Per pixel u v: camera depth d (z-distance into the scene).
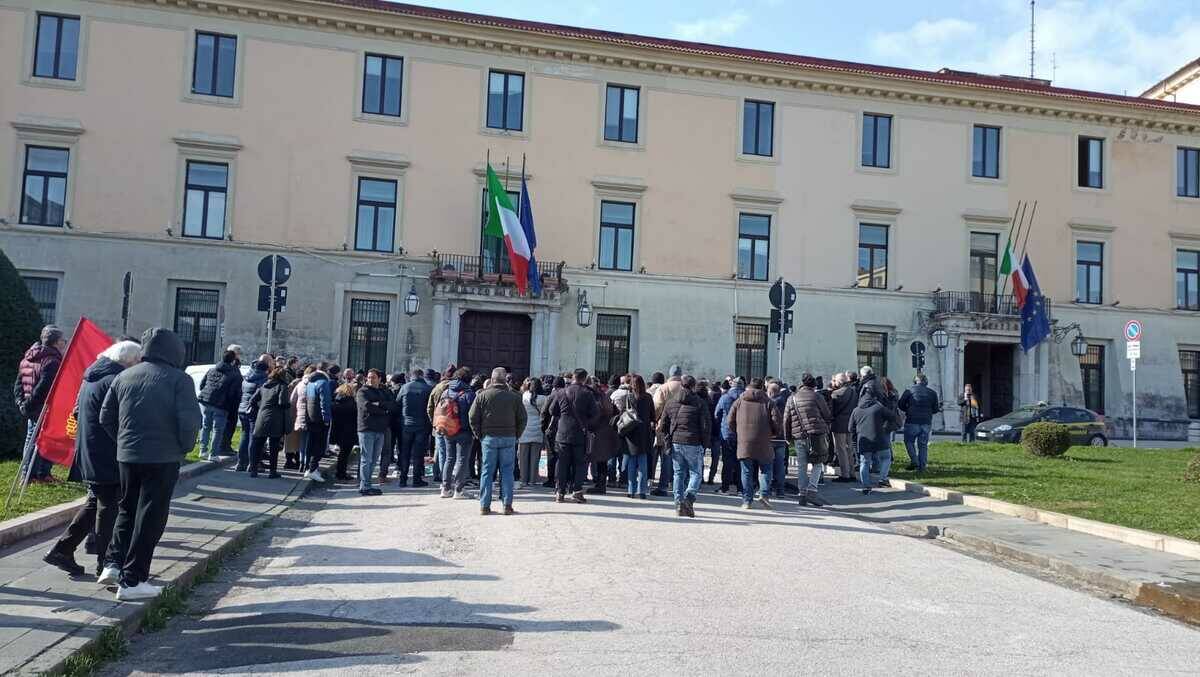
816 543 10.45
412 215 30.59
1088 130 36.69
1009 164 35.72
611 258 32.25
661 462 14.67
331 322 29.67
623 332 32.25
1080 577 9.20
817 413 14.27
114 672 5.49
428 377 15.73
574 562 8.80
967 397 28.75
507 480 11.89
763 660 5.78
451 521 11.23
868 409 15.45
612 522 11.38
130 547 6.64
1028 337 32.97
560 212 31.69
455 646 6.00
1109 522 11.41
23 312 13.79
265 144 29.70
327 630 6.40
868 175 34.41
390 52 30.72
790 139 33.84
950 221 35.00
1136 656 6.25
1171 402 36.34
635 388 14.14
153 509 6.66
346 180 30.17
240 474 14.75
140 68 29.02
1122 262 36.62
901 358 34.09
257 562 8.82
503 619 6.69
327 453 19.05
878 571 8.97
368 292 30.08
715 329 32.53
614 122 32.59
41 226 28.23
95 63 28.75
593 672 5.45
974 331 33.38
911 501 14.43
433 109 30.94
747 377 33.09
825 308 33.62
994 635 6.66
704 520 11.90
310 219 29.86
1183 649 6.49
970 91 34.97
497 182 28.31
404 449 14.98
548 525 10.98
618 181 32.06
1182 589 8.08
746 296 32.97
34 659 5.23
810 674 5.51
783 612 7.09
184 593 7.40
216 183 29.55
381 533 10.38
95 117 28.67
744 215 33.53
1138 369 36.25
